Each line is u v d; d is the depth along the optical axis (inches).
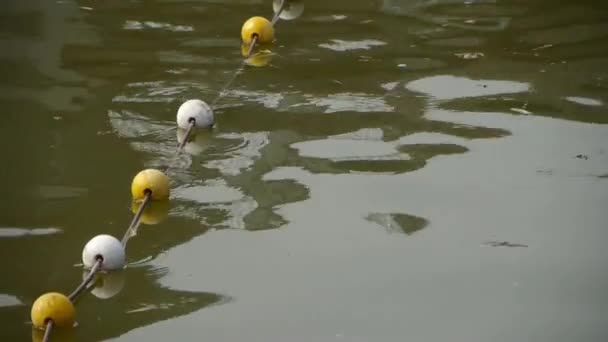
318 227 268.2
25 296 238.2
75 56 379.6
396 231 265.7
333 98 343.9
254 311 231.5
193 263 252.2
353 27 411.5
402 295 237.6
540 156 303.7
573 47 390.0
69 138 316.2
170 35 401.1
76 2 437.7
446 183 288.8
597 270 247.0
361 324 225.9
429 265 250.2
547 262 251.0
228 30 407.8
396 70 368.2
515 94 346.3
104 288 241.9
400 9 433.1
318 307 232.8
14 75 361.4
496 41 396.5
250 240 262.4
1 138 313.9
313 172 295.4
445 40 397.4
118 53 382.6
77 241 261.7
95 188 287.7
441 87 352.8
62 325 224.2
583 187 286.7
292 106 337.7
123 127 324.2
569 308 231.6
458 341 219.5
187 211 276.5
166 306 233.9
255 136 317.4
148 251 257.8
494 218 271.4
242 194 285.0
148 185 278.5
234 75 363.3
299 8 434.0
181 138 317.1
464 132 319.0
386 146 310.0
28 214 273.9
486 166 298.4
